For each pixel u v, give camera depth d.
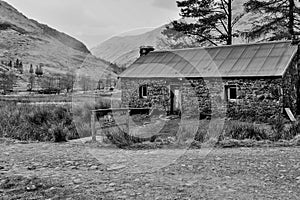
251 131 10.70
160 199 4.83
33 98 27.08
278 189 5.28
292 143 9.43
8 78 63.28
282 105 16.66
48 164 7.04
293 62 18.44
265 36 23.89
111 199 4.84
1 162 7.21
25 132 11.06
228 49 20.48
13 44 180.00
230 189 5.29
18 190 5.21
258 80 17.25
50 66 148.00
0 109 14.73
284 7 22.27
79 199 4.84
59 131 10.52
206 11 24.95
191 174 6.19
